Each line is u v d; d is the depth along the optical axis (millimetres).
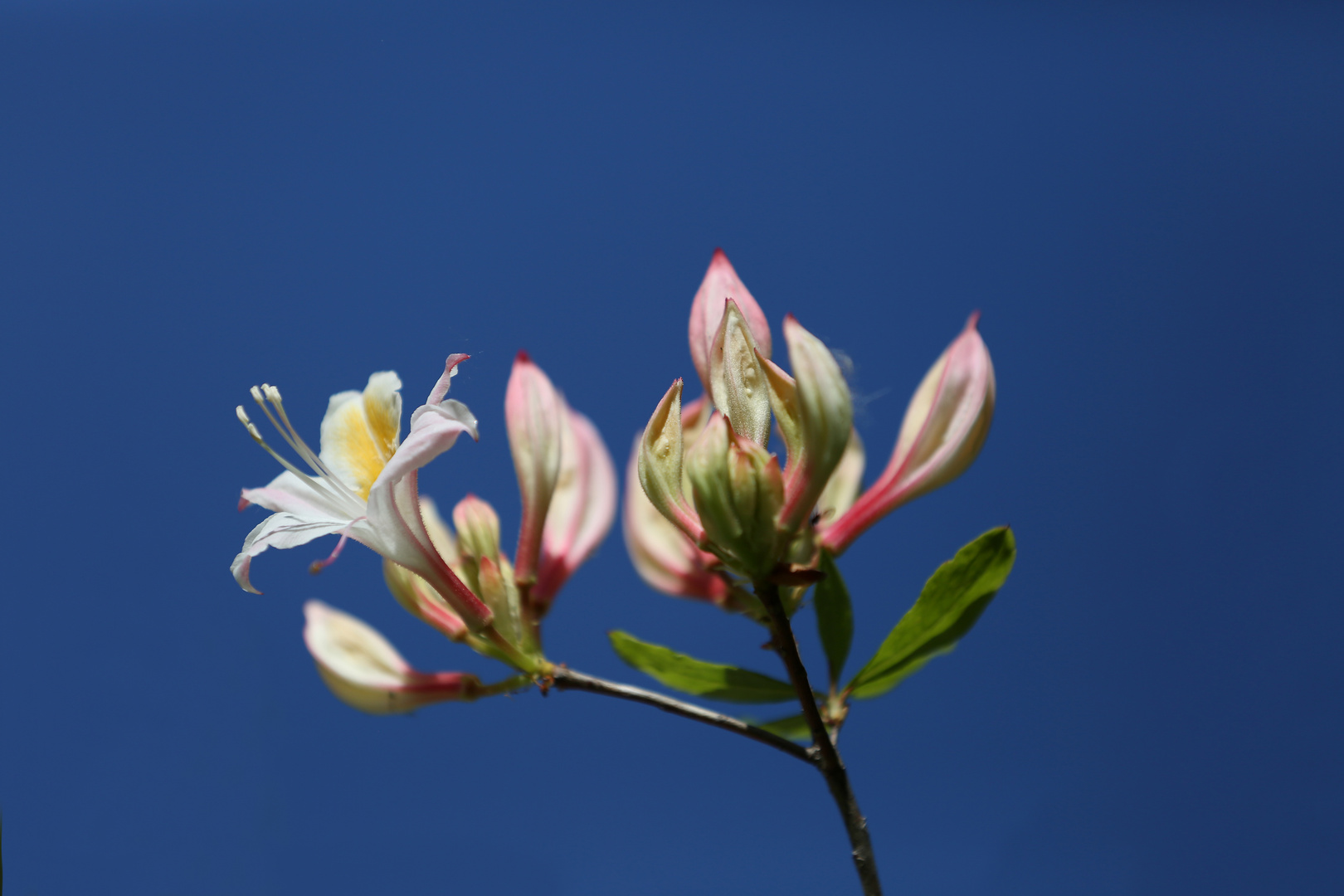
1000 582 908
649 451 886
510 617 912
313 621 938
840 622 917
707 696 926
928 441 910
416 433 883
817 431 874
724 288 898
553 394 924
